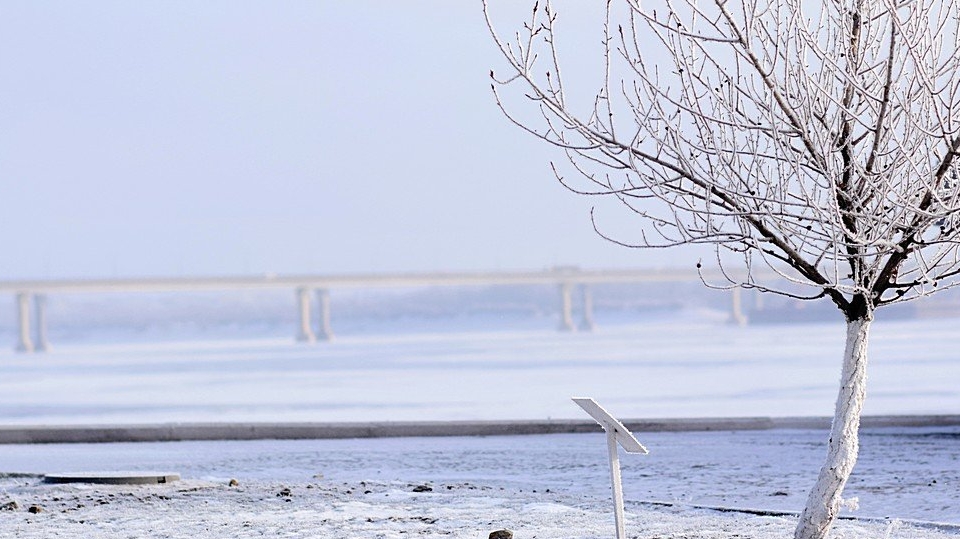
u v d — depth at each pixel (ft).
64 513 145.07
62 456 227.20
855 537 117.29
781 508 152.76
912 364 654.94
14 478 182.39
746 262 103.19
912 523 130.11
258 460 214.48
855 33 100.94
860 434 237.04
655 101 98.63
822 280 101.96
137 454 228.02
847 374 103.40
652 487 175.01
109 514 143.64
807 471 189.57
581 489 172.55
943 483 170.19
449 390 515.50
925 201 99.50
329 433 252.83
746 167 100.94
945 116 97.81
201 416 394.52
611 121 98.63
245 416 384.47
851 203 100.07
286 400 470.80
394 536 122.93
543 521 134.10
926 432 237.66
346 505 148.97
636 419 254.47
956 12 99.60
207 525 133.69
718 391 463.42
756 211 98.37
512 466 200.34
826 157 96.07
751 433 246.27
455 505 148.97
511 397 455.22
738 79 99.04
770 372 627.87
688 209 98.07
